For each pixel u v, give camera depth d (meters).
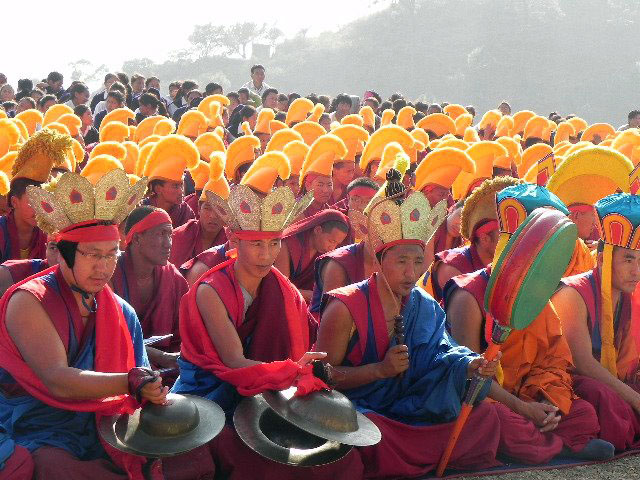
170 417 3.76
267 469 4.22
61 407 3.84
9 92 18.06
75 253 3.84
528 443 4.95
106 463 3.92
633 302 5.45
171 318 5.45
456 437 4.60
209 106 13.70
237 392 4.44
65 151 5.41
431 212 4.51
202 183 8.11
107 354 3.98
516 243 4.16
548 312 5.07
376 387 4.71
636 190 6.11
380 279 4.64
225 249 5.86
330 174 8.01
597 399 5.20
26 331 3.80
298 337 4.71
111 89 16.59
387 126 9.30
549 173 7.17
